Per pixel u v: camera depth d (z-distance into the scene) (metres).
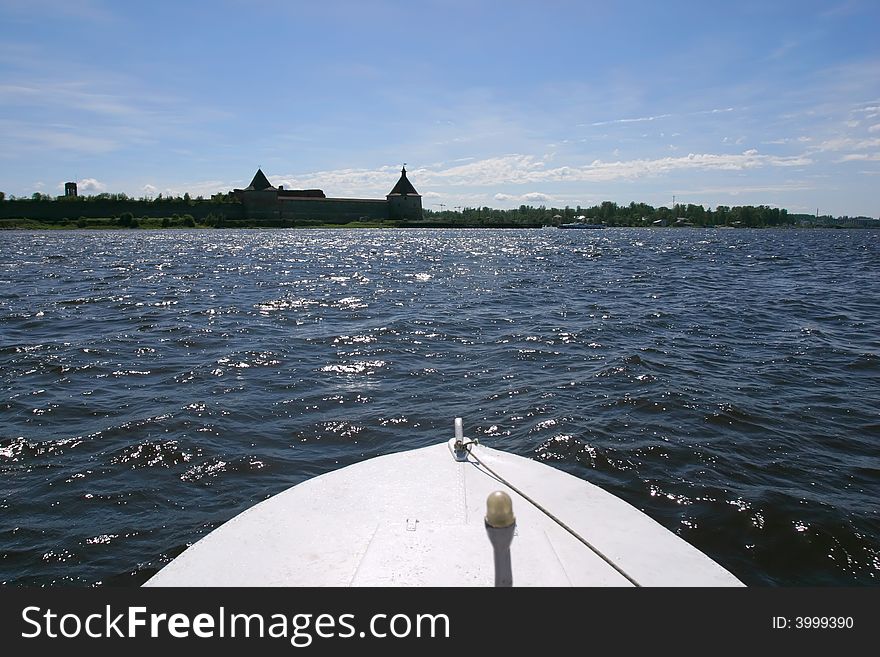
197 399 10.10
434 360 12.85
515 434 8.66
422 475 3.96
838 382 11.12
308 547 3.25
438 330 16.03
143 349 13.77
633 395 10.21
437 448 4.39
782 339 15.04
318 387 10.86
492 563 2.67
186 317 18.14
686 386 10.70
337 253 53.28
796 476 7.28
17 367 12.16
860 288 26.92
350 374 11.74
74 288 25.77
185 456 7.89
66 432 8.67
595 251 58.94
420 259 45.97
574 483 3.87
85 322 17.27
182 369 12.02
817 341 14.77
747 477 7.24
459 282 28.81
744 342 14.65
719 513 6.44
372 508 3.58
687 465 7.56
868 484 7.09
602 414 9.37
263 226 134.00
